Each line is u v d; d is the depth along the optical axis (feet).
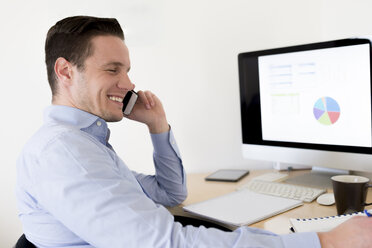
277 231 2.93
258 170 5.27
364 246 2.19
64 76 3.01
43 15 4.92
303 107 4.26
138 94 4.18
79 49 2.93
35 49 4.95
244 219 3.16
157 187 4.12
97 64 2.97
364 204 3.06
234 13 5.11
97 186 2.35
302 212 3.33
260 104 4.63
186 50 5.15
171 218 2.41
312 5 5.11
